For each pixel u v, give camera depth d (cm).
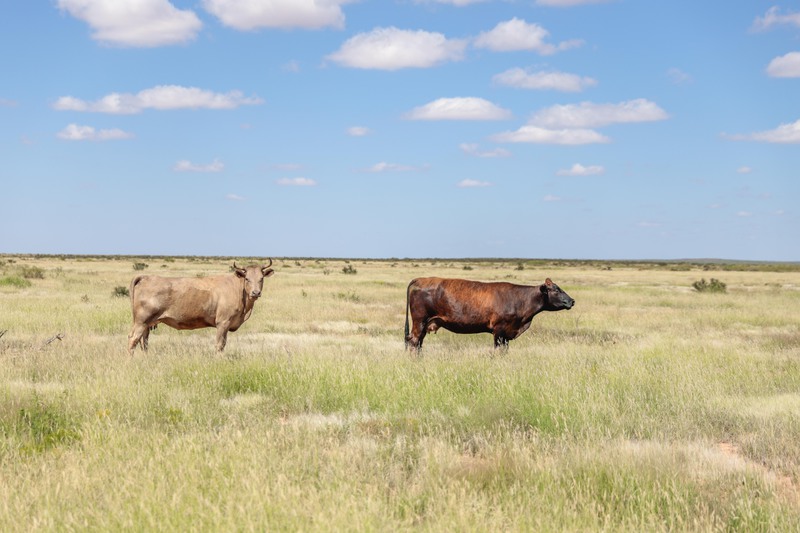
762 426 889
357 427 866
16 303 2383
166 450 689
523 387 1017
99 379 1036
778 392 1129
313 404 1004
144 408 912
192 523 504
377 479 639
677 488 628
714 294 3972
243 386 1097
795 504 625
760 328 2272
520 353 1436
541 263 15650
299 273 6412
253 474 593
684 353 1446
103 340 1673
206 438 752
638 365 1241
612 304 3156
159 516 519
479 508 557
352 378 1075
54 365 1191
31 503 548
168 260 11444
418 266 10869
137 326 1393
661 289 4662
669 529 557
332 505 533
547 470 657
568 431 834
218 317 1433
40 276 4347
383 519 519
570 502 599
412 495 599
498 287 1494
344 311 2472
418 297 1512
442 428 867
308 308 2520
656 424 898
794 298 3728
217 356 1292
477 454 762
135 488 577
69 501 555
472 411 938
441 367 1168
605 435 839
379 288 3922
